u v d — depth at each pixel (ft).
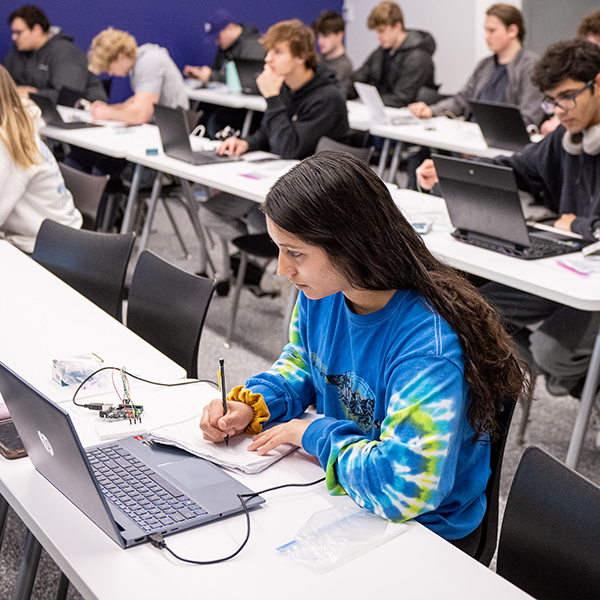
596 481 7.62
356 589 3.08
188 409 4.70
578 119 8.13
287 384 4.69
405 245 3.75
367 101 14.80
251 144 12.61
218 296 12.70
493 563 6.28
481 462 4.17
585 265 7.13
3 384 3.59
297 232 3.53
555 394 7.64
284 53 11.78
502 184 7.17
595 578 3.26
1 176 8.81
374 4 25.81
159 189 12.61
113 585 3.05
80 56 18.04
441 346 3.65
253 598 3.00
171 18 23.61
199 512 3.54
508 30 15.61
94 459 4.00
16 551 6.39
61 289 6.81
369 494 3.58
